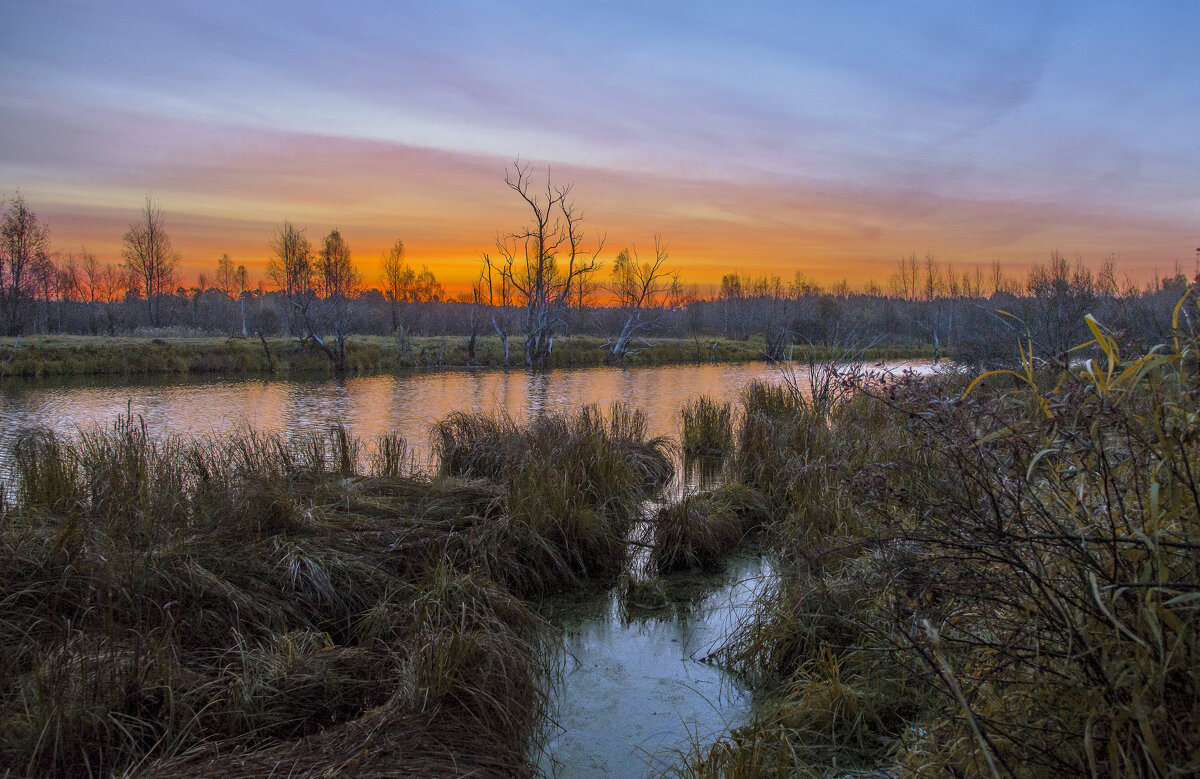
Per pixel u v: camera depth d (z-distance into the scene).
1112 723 2.12
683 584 6.43
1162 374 2.48
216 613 4.52
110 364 29.03
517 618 5.08
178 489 6.18
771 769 3.34
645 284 44.66
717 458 11.70
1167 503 2.35
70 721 3.20
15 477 7.31
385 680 4.03
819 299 59.84
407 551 5.89
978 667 2.76
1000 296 35.47
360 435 13.91
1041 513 2.58
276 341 35.50
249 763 3.14
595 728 4.18
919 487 3.33
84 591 4.34
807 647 4.60
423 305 62.41
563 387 24.30
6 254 43.38
